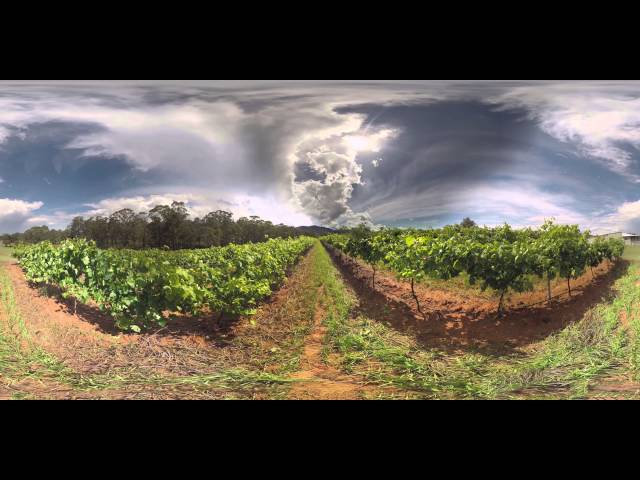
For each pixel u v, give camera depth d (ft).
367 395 28.91
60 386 30.35
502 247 40.01
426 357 33.22
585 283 45.29
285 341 35.99
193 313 37.35
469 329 37.55
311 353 33.99
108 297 37.24
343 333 36.88
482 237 44.91
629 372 30.30
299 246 80.28
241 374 31.22
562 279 46.75
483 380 30.17
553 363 31.50
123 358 33.14
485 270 39.81
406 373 31.14
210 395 29.43
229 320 39.83
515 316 39.04
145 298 36.01
